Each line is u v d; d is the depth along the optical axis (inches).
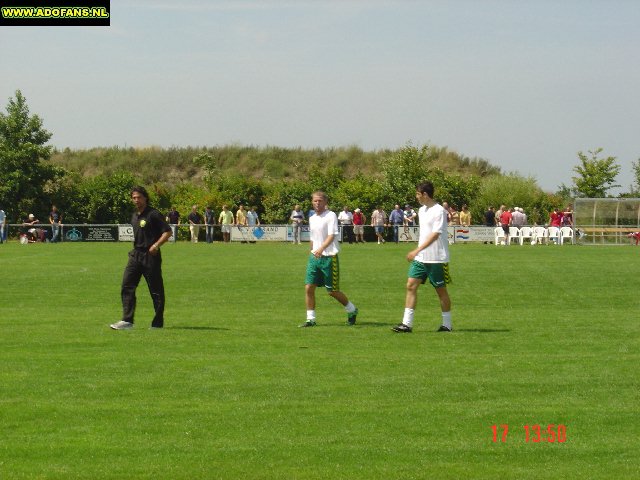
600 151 3144.7
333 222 689.6
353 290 1008.9
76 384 460.8
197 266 1366.9
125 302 671.1
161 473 329.7
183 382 466.0
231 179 2940.5
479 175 3688.5
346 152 3907.5
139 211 673.0
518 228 2426.2
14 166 2659.9
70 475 327.0
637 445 362.3
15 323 704.4
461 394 441.4
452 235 2474.2
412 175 2965.1
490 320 738.8
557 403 424.8
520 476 327.3
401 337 630.5
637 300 907.4
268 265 1390.3
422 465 338.3
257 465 337.7
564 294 962.1
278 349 572.4
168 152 3919.8
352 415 402.3
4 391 444.8
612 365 517.0
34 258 1574.8
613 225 2384.4
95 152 3937.0
